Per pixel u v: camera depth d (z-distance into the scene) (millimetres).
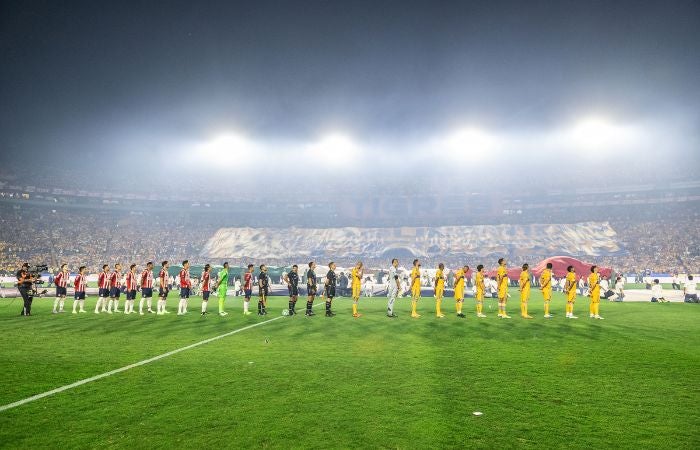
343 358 9531
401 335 12578
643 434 5414
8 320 15977
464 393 7031
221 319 16344
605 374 8195
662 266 49750
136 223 65375
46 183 63031
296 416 5980
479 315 16812
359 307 21188
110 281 18719
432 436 5328
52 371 8445
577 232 56312
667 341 11570
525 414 6098
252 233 62938
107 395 6926
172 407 6352
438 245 57969
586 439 5258
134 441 5195
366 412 6145
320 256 58562
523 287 16469
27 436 5344
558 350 10383
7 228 55438
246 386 7395
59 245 55625
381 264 56469
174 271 34875
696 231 53875
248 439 5234
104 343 11359
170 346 10953
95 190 65250
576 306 21109
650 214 59031
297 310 19781
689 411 6230
